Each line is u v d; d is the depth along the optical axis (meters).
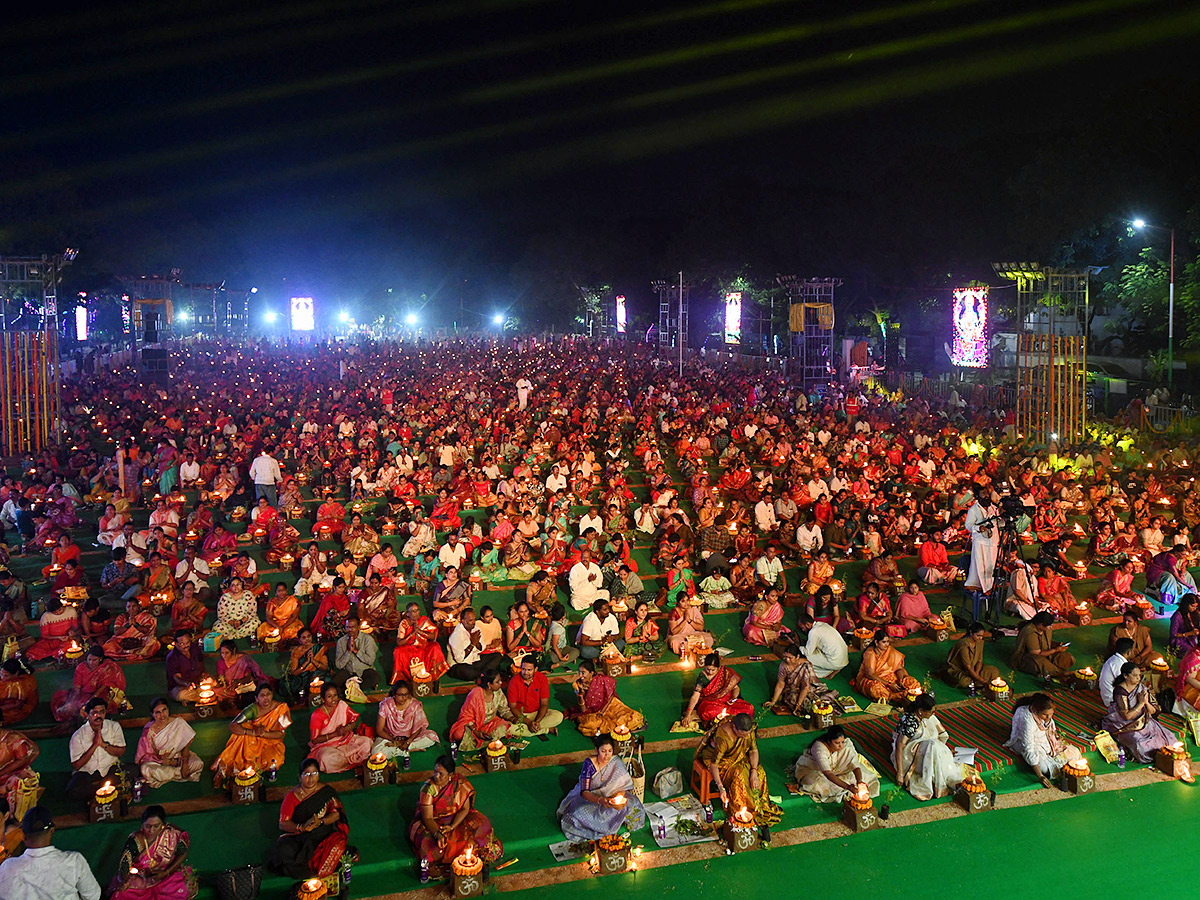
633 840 9.31
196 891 8.26
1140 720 10.98
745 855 9.13
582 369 50.72
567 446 26.52
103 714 10.02
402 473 22.83
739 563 16.45
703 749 9.84
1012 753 10.85
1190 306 34.44
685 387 41.25
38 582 17.11
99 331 68.31
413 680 12.51
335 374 49.53
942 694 12.58
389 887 8.64
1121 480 24.61
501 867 8.87
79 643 13.37
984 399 37.62
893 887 8.62
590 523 19.31
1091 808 9.95
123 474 21.70
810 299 59.81
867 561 18.59
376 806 9.86
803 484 22.06
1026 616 14.93
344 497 23.06
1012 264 30.64
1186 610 13.66
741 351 64.56
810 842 9.35
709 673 11.66
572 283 96.56
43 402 28.03
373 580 14.30
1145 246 37.81
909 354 58.06
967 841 9.34
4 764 9.50
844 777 10.05
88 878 8.00
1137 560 17.64
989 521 14.73
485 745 10.91
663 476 21.47
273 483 21.31
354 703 12.23
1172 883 8.69
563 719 11.88
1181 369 38.12
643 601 15.40
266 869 8.69
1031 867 8.92
